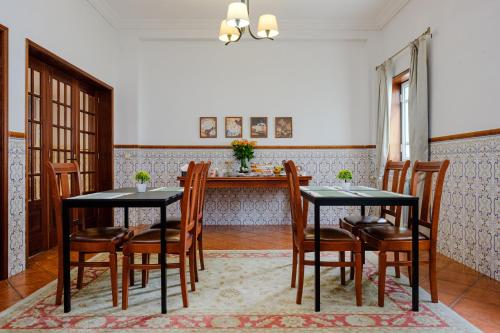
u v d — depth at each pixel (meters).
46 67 3.72
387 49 5.07
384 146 4.87
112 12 4.86
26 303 2.28
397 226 2.69
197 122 5.37
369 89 5.36
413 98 3.97
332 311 2.15
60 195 2.29
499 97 2.76
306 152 5.39
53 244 3.84
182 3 4.65
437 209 2.26
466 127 3.18
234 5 2.89
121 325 1.97
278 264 3.16
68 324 1.98
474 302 2.30
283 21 5.17
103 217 5.03
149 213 5.36
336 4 4.67
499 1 2.76
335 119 5.40
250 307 2.21
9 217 2.88
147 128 5.35
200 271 2.95
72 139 4.26
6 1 2.86
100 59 4.69
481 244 2.94
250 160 5.38
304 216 2.90
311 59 5.39
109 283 2.66
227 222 5.36
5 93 2.84
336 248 2.22
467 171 3.14
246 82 5.37
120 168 5.20
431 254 2.27
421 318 2.05
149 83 5.35
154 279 2.78
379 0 4.56
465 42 3.19
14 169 2.95
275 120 5.38
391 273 2.89
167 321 2.02
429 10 3.84
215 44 5.36
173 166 5.34
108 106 5.02
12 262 2.90
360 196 2.27
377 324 1.97
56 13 3.62
